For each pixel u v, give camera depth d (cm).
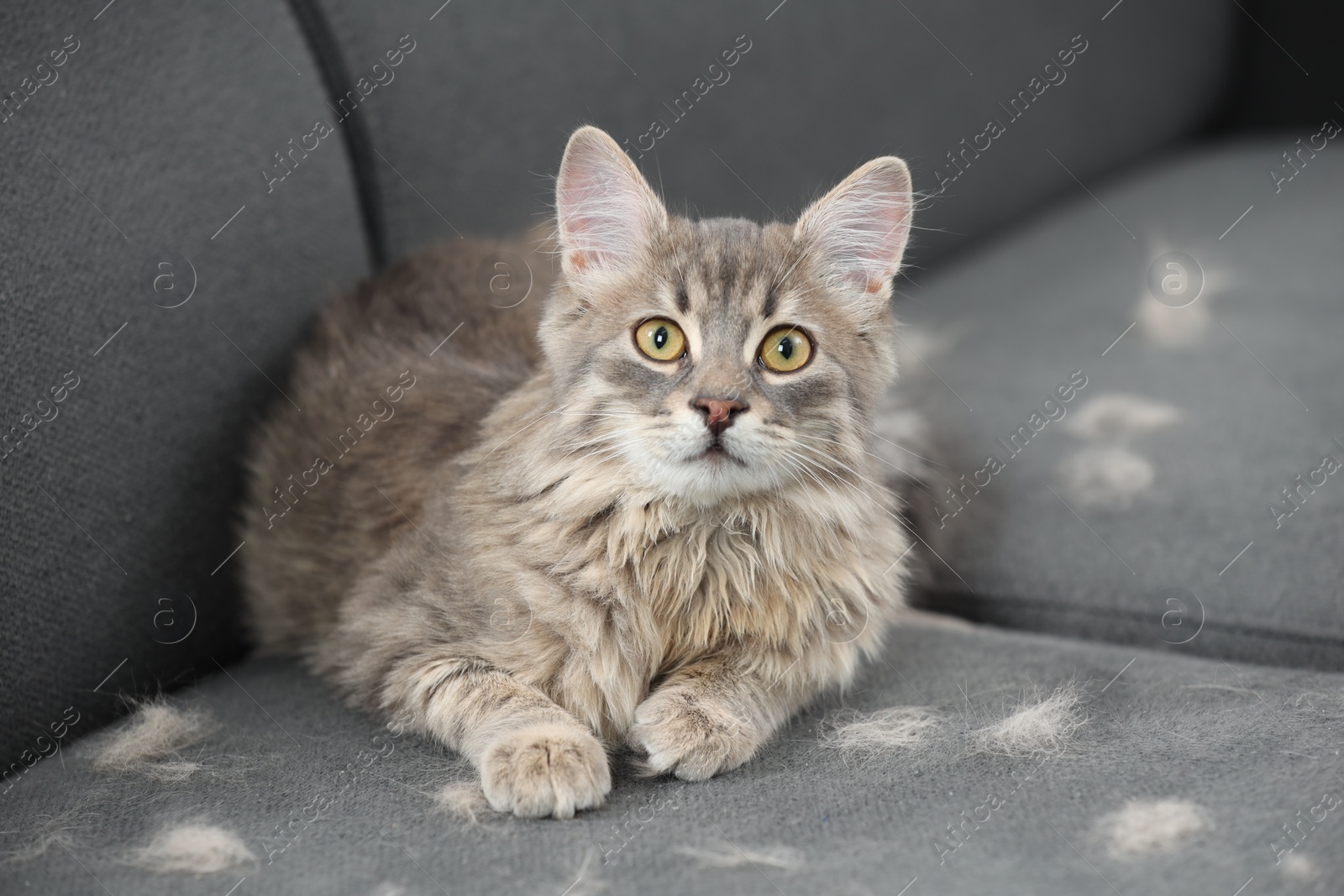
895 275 257
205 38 278
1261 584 277
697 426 218
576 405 230
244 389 289
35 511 229
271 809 195
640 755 219
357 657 241
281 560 284
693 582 228
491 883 168
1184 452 329
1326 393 344
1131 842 174
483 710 213
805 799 194
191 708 243
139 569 256
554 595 223
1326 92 628
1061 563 303
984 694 239
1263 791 187
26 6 237
